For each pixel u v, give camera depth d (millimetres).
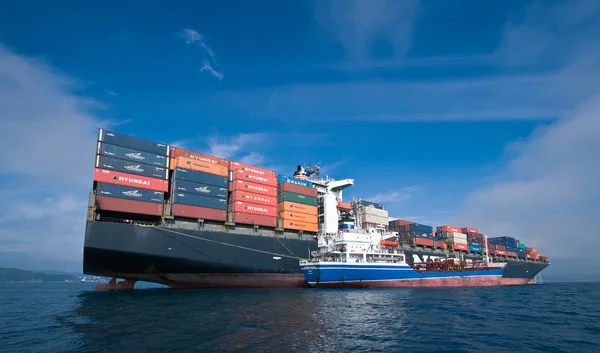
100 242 30562
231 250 37312
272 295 31859
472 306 26203
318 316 20594
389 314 21719
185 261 34500
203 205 36594
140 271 34500
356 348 13625
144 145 34844
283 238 41812
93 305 25328
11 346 13688
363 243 42438
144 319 19188
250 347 13375
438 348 13836
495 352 13398
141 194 33500
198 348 13125
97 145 32250
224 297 29984
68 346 13562
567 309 26344
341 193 55156
